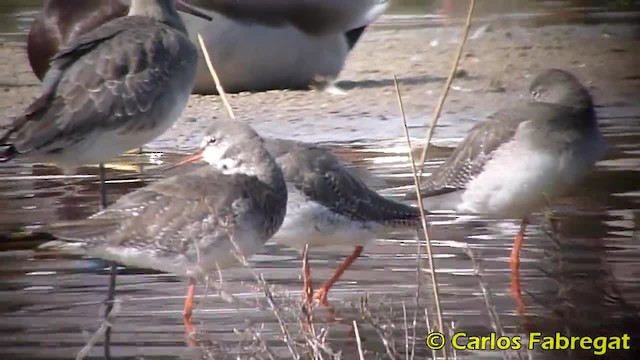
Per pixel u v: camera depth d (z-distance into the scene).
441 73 23.84
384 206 12.52
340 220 12.31
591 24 28.66
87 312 12.16
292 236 12.34
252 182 11.67
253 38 22.20
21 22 29.67
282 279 13.05
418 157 17.91
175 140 19.27
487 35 27.39
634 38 26.98
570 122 12.86
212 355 10.56
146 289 12.91
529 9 30.80
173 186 11.59
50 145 13.54
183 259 11.46
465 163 13.22
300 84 22.84
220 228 11.31
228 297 10.89
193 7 20.86
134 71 13.85
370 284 12.85
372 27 28.61
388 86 22.70
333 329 11.55
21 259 13.91
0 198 16.39
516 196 12.98
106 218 11.46
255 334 10.38
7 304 12.38
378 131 19.66
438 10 30.86
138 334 11.53
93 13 21.19
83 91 13.66
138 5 14.97
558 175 12.88
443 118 20.48
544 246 13.98
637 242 13.98
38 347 11.16
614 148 18.58
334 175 12.36
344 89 22.58
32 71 24.19
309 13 22.47
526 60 24.98
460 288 12.68
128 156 18.53
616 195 15.89
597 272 12.91
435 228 14.94
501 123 13.01
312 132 19.67
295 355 9.86
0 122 20.53
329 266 13.54
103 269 13.61
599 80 23.38
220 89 13.16
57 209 15.79
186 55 14.30
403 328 11.46
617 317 11.62
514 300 12.26
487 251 13.98
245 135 11.92
